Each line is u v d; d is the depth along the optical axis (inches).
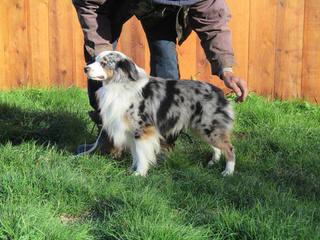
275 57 175.3
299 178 114.9
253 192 103.1
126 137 116.8
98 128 132.6
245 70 177.3
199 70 178.7
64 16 185.0
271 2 172.9
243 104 160.9
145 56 180.9
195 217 92.7
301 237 85.8
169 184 105.0
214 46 111.1
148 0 113.7
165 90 117.6
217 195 101.8
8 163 114.8
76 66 186.9
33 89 180.5
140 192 99.2
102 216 94.9
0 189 99.3
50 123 144.6
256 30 175.0
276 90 176.7
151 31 128.5
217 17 111.0
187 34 118.1
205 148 129.2
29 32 187.9
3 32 188.5
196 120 119.5
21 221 85.4
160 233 84.4
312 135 141.9
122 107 114.8
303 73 173.9
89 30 115.8
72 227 88.0
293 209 96.7
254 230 86.3
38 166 110.3
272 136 138.3
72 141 135.3
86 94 175.3
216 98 119.8
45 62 188.2
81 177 104.6
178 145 130.3
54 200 97.7
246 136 141.5
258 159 126.5
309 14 170.7
